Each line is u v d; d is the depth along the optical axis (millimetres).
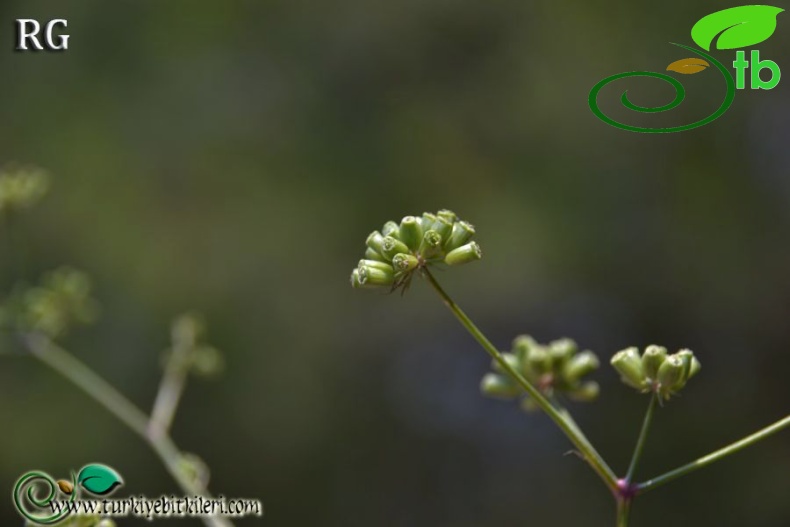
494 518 13438
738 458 12875
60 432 12414
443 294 2932
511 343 13172
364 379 13320
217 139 13172
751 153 12531
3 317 6414
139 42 13414
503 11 12906
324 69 13250
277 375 13008
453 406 13727
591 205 12727
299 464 13047
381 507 13250
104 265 12844
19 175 6547
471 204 12906
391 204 13016
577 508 13156
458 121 12984
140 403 12547
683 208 12664
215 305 12891
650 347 2992
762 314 12734
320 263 13102
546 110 12695
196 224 13031
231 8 13422
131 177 13109
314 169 13133
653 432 13016
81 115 13250
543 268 12812
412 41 13109
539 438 13641
